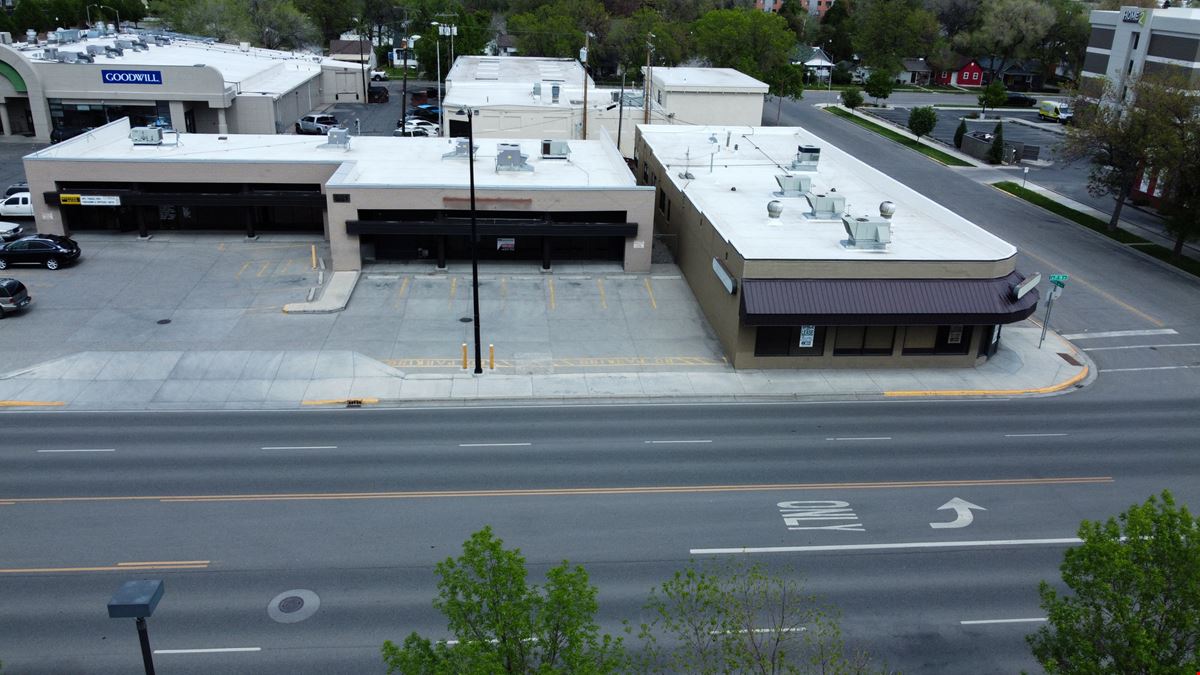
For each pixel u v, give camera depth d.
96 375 31.05
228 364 32.06
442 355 33.59
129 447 26.45
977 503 24.61
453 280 41.34
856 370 33.88
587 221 43.25
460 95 66.00
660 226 50.44
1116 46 75.38
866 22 123.94
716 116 66.69
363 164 46.81
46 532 21.88
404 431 28.00
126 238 45.88
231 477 24.78
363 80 91.50
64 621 18.78
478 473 25.38
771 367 33.59
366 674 17.44
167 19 106.00
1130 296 42.38
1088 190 56.50
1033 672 18.02
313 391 30.55
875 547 22.34
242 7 107.12
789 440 28.09
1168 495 14.21
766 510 23.84
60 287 38.88
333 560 21.08
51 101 66.62
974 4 130.88
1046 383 33.22
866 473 26.06
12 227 44.38
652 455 26.78
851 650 18.45
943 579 21.11
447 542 21.91
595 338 35.69
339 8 126.81
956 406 31.25
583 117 63.38
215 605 19.38
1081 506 24.67
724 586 20.17
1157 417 30.72
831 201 39.00
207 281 40.19
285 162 44.91
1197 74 66.12
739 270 32.38
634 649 18.09
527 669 13.22
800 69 101.62
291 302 37.84
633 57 104.75
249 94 70.62
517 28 106.06
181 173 44.59
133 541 21.61
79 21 119.69
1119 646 13.41
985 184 64.62
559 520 23.03
